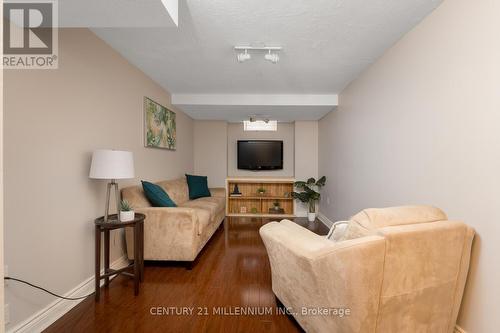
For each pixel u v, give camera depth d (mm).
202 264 2750
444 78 1685
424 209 1402
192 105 4090
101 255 2297
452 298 1369
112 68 2455
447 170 1650
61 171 1827
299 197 5066
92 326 1687
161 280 2355
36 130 1630
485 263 1383
